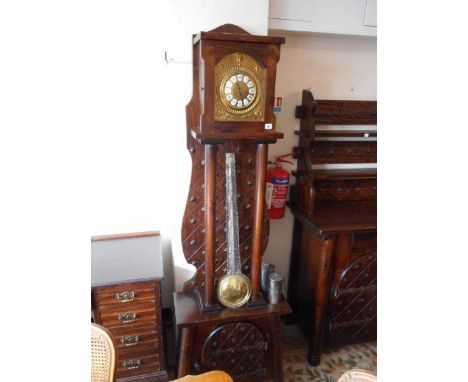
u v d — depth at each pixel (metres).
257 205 1.46
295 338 2.13
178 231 1.75
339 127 2.00
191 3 1.44
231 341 1.56
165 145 1.69
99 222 1.78
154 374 1.66
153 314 1.57
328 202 2.06
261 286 1.66
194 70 1.36
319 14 1.69
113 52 1.51
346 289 1.80
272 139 1.32
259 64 1.27
